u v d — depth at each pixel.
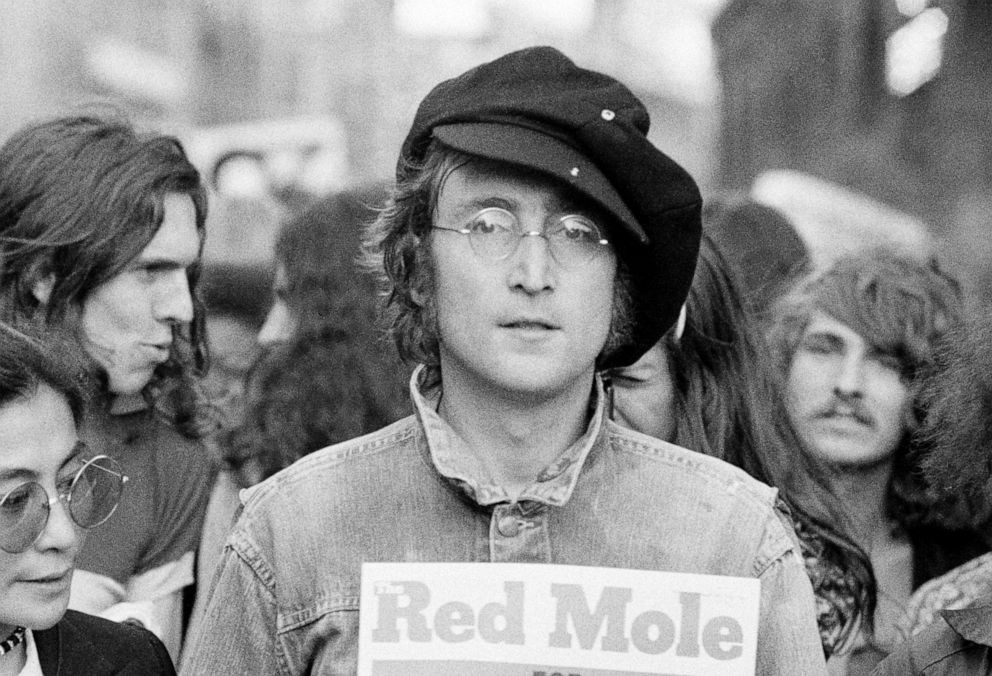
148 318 3.41
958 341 3.16
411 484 2.43
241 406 4.40
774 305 4.34
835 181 19.28
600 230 2.33
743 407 3.46
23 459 2.48
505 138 2.27
